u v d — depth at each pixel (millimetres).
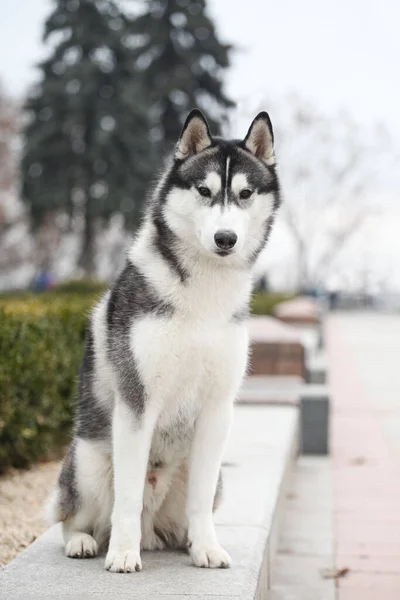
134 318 4238
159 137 35438
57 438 8555
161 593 3859
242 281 4355
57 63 35062
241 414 9078
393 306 60031
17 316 8078
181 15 34625
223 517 5254
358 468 8930
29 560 4387
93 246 35719
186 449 4574
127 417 4223
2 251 48812
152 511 4629
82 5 34250
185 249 4312
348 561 5848
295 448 8883
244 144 4664
